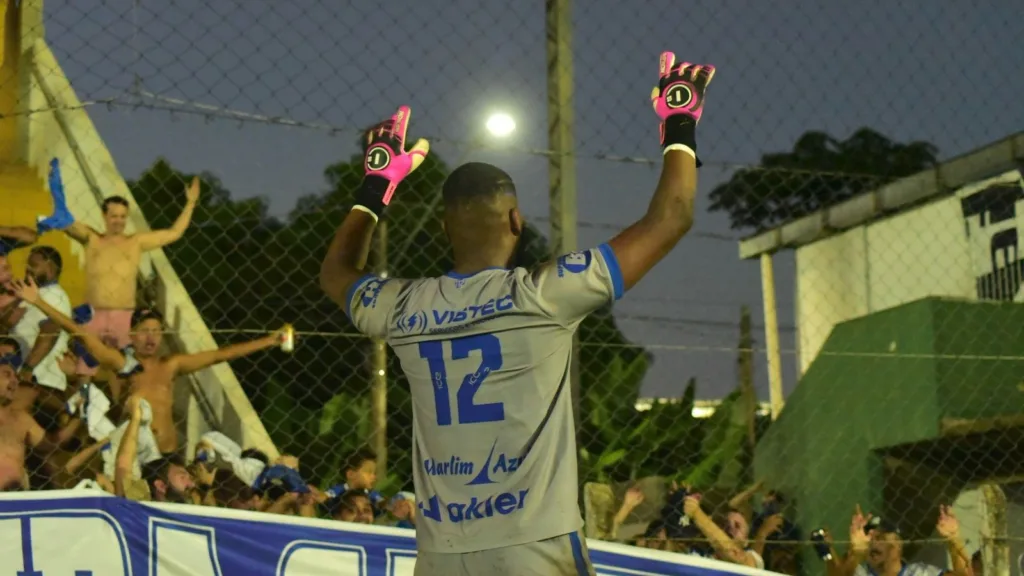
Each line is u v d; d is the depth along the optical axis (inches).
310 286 271.7
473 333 87.4
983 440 291.9
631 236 88.4
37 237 219.8
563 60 181.3
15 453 179.9
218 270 269.1
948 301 299.4
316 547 159.0
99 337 210.7
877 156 302.8
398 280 94.8
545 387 87.0
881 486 308.7
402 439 263.7
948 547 222.8
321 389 274.2
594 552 168.4
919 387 299.4
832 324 355.6
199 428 247.8
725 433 295.6
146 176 257.6
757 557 210.7
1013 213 311.0
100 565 151.6
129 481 177.9
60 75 247.0
